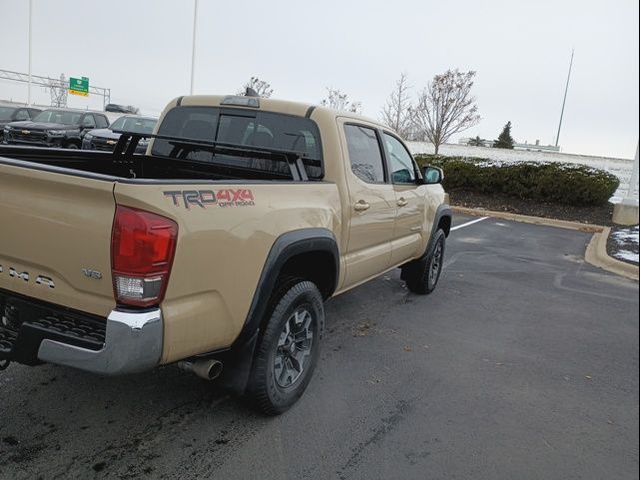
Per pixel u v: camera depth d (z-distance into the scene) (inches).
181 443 119.9
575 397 159.8
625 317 248.1
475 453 125.8
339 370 165.5
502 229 519.2
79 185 93.3
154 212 92.7
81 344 96.4
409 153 221.5
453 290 274.7
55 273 99.8
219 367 114.9
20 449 112.8
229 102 167.9
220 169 169.6
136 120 669.9
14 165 99.5
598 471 122.3
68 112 750.5
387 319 218.5
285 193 128.8
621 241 468.8
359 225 165.5
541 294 281.0
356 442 126.3
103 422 125.7
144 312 93.4
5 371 146.0
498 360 184.5
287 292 129.3
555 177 625.6
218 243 104.8
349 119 168.9
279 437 125.6
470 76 991.6
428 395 153.6
